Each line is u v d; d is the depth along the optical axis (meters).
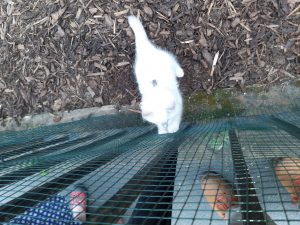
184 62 0.91
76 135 0.93
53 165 0.58
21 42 0.99
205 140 0.73
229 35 0.89
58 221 0.43
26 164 0.62
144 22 0.92
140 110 0.96
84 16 0.94
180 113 0.88
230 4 0.87
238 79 0.90
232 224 0.44
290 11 0.85
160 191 0.45
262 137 0.71
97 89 0.97
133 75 0.94
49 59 0.98
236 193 0.46
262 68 0.89
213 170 0.58
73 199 0.47
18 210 0.42
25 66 1.00
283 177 0.49
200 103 0.93
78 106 1.00
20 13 0.98
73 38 0.96
